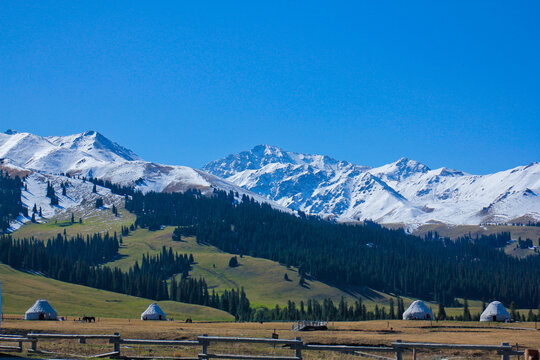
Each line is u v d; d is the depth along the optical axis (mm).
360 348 41625
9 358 40906
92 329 92375
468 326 132875
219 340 42375
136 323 133375
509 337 92188
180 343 43500
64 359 43562
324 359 58281
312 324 117062
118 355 46188
